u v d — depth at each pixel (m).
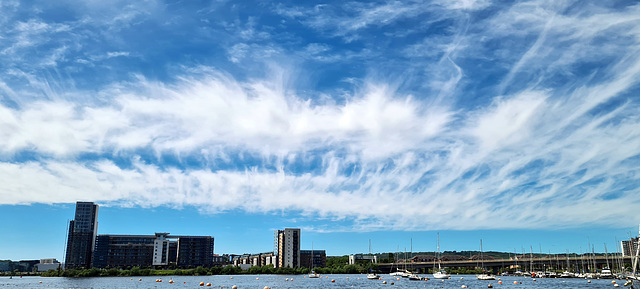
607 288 171.25
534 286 189.62
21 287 188.62
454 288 182.00
